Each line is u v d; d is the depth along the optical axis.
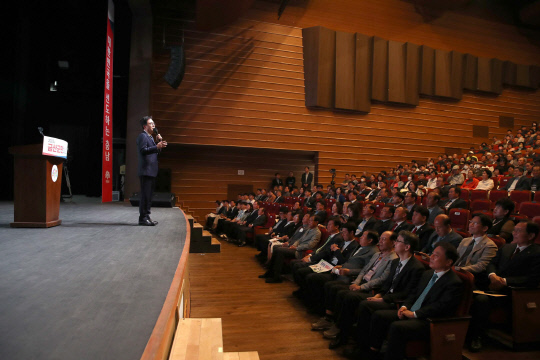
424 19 10.04
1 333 0.96
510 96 10.99
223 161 9.34
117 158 10.34
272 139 8.62
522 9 10.54
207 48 8.23
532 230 2.52
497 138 10.73
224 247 6.63
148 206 3.36
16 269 1.62
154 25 7.89
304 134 8.87
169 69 7.09
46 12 8.05
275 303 3.57
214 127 8.22
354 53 9.12
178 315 1.50
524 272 2.48
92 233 2.71
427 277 2.35
